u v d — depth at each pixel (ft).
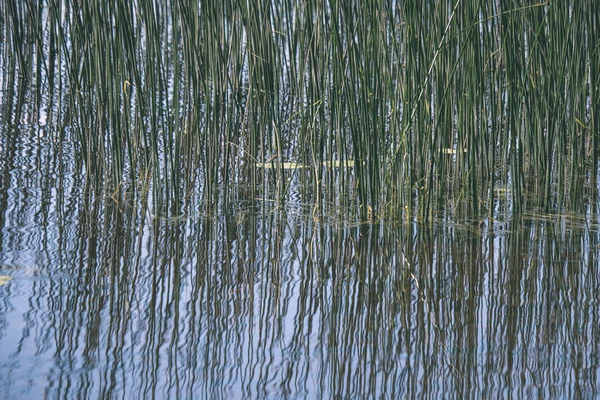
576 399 16.25
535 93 31.45
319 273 23.17
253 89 29.81
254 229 27.02
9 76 49.34
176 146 29.09
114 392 15.90
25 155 35.12
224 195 29.01
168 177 31.48
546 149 32.73
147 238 25.67
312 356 17.97
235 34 34.86
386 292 21.90
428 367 17.63
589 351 18.51
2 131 38.93
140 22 34.14
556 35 30.94
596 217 29.22
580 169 34.19
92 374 16.66
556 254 25.05
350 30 27.43
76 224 26.66
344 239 26.23
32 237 25.12
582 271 23.65
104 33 29.94
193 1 31.94
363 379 16.98
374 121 27.68
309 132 32.27
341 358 17.93
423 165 28.89
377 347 18.57
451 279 22.93
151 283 21.90
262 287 21.99
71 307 20.07
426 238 26.48
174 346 18.16
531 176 34.14
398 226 27.76
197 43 29.48
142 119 29.89
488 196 31.83
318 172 31.17
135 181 32.30
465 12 29.01
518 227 27.84
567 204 30.89
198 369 17.12
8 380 16.21
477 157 31.96
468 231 27.27
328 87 29.48
